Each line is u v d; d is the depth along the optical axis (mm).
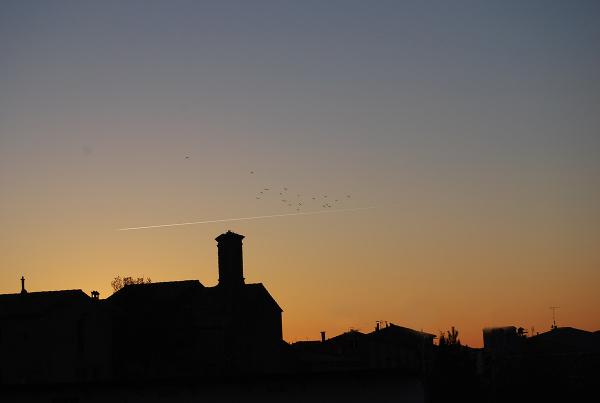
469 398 62031
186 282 80125
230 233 83250
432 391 61719
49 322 67125
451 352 63344
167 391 43594
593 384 60844
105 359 71312
